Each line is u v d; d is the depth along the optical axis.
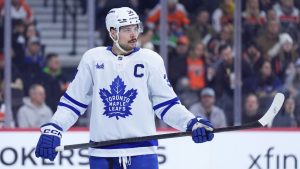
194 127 7.35
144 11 14.53
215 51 13.73
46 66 13.32
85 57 7.77
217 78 13.49
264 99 13.16
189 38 13.91
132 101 7.62
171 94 7.67
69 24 15.44
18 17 13.97
